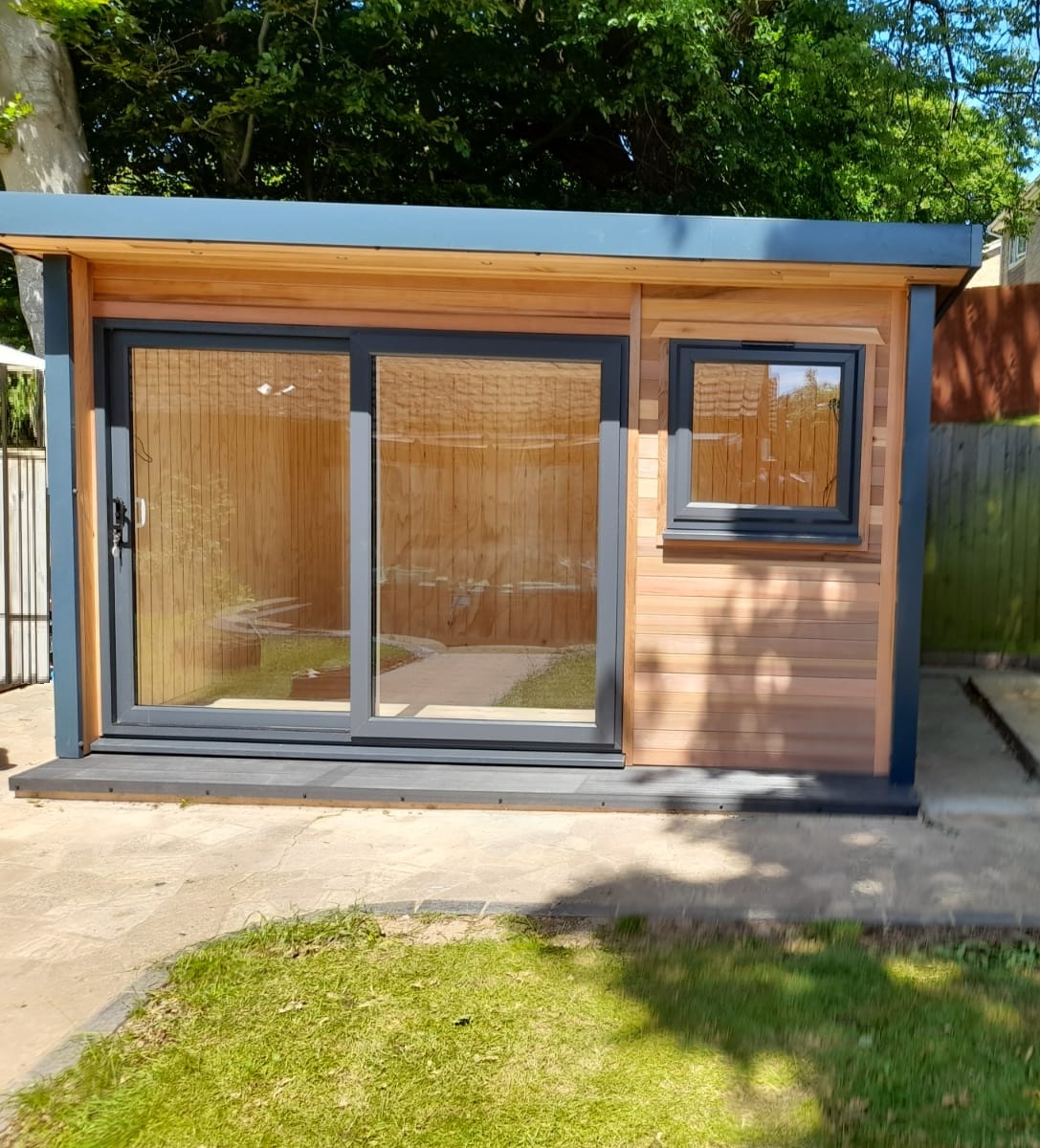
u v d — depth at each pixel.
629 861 3.38
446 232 3.66
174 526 4.58
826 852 3.48
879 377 4.06
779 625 4.18
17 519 6.68
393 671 4.55
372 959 2.63
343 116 9.42
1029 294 7.50
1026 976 2.55
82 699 4.33
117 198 3.69
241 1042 2.23
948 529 7.06
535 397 4.39
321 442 4.45
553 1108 1.98
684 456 4.12
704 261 3.70
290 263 4.07
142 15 8.73
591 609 4.35
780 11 9.87
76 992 2.48
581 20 8.47
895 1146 1.84
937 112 10.42
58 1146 1.88
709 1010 2.35
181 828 3.72
